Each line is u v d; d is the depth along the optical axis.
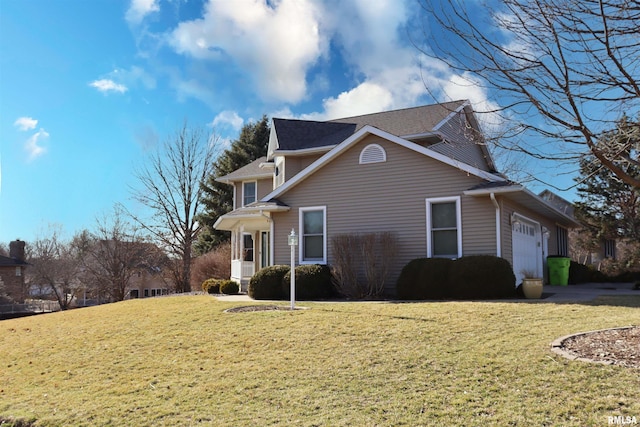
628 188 25.95
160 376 7.26
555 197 31.64
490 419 4.74
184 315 11.48
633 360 5.82
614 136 5.71
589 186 27.27
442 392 5.54
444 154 15.16
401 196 14.48
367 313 10.14
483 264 12.38
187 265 31.92
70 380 7.59
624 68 5.63
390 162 14.71
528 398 5.10
